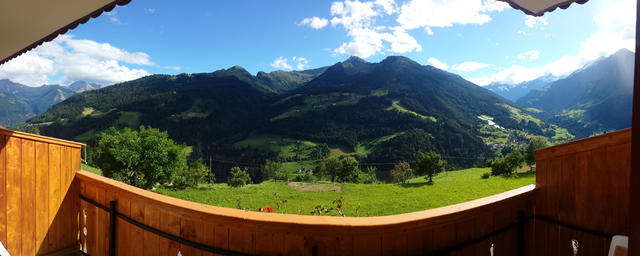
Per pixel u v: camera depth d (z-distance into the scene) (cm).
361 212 2500
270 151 13388
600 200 197
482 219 190
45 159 263
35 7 253
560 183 221
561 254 218
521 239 219
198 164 4909
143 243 201
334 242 145
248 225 149
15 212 244
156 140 3603
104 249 242
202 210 162
